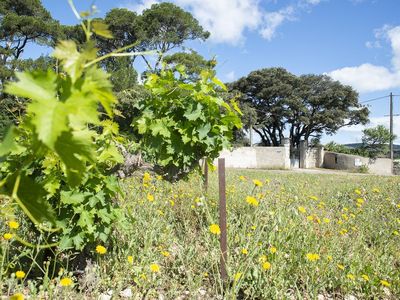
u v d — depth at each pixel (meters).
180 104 3.07
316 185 10.80
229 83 40.81
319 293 3.20
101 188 2.71
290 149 37.38
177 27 28.89
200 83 3.09
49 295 2.38
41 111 0.51
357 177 16.52
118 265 3.04
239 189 6.30
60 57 0.56
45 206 0.63
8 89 0.52
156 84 3.12
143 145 3.11
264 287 2.91
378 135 40.72
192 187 6.06
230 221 4.11
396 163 35.81
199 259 3.36
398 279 3.37
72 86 0.55
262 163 32.44
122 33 27.55
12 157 2.38
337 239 3.84
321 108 40.84
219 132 3.21
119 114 2.54
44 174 2.45
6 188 0.62
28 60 19.98
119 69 21.89
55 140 0.50
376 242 4.43
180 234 3.96
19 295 1.37
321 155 39.34
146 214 4.19
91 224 2.68
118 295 2.72
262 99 40.12
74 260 2.98
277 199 4.91
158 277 3.02
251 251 3.03
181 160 3.18
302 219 4.24
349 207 6.03
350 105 40.28
